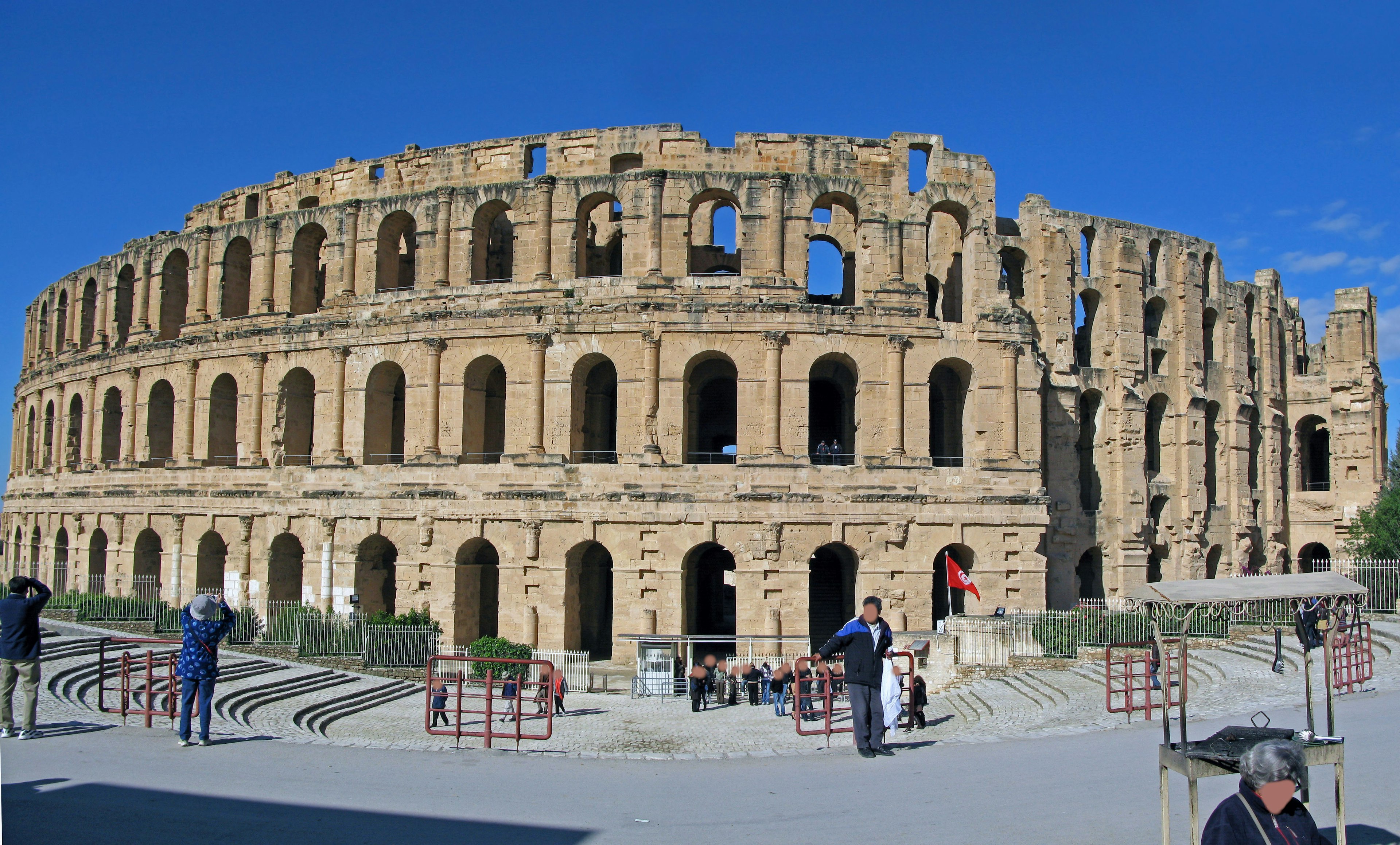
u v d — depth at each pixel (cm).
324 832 1853
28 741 2591
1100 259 7550
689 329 5991
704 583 7206
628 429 6000
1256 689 3594
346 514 6309
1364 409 8712
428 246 6500
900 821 1919
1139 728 2867
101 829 1844
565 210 6325
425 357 6291
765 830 1873
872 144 6375
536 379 6072
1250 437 8300
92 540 7812
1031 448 6188
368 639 5303
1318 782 2173
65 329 8944
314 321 6656
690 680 4572
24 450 9431
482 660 2883
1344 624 3512
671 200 6234
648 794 2147
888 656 2809
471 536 6025
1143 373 7550
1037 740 2711
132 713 2922
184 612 2631
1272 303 8819
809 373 6397
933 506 5956
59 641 4600
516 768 2391
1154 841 1786
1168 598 1927
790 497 5838
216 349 6975
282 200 7300
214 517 6800
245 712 3872
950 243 7244
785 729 3766
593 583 6469
